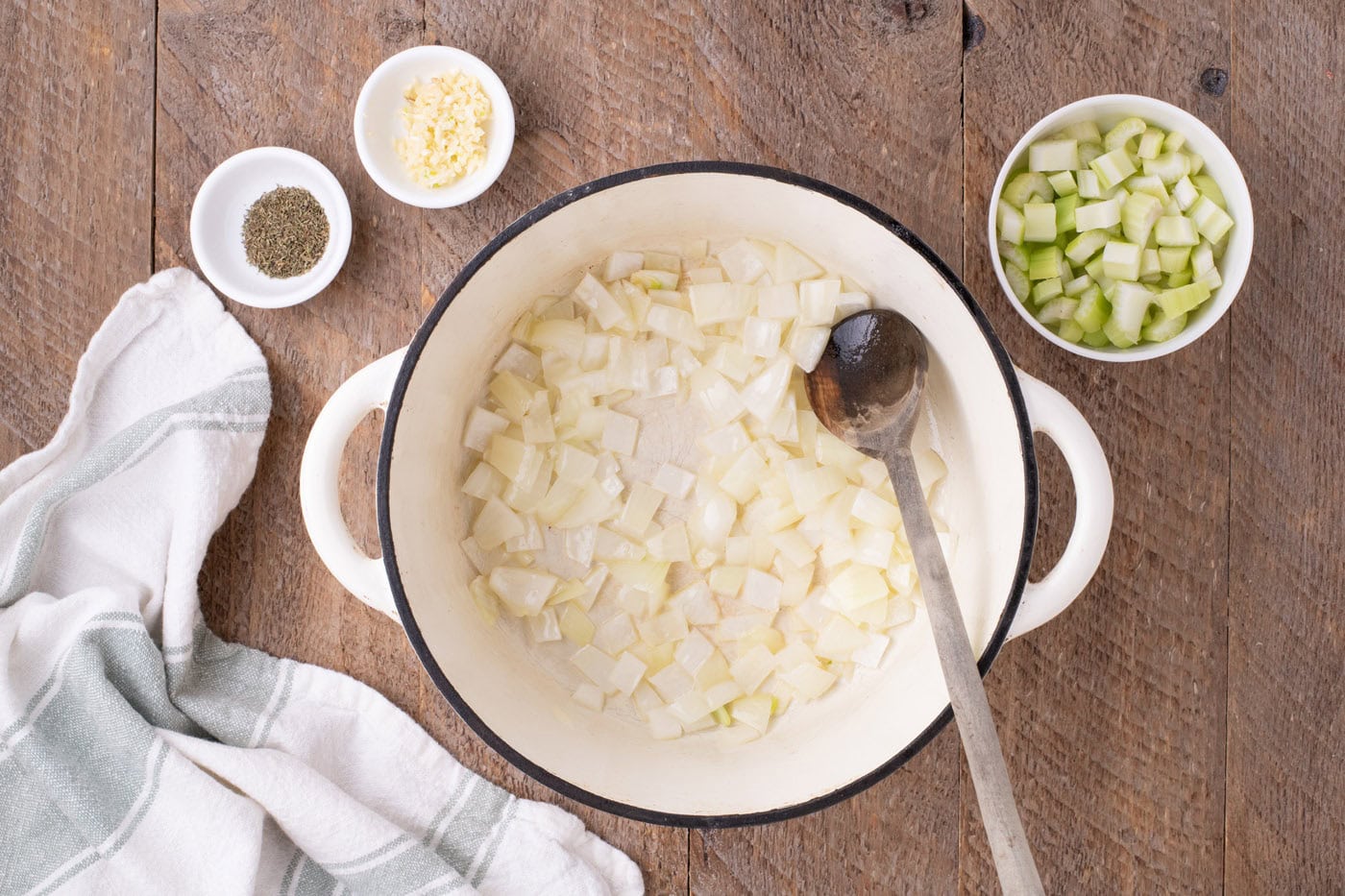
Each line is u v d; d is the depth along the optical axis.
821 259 0.70
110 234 0.73
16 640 0.70
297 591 0.73
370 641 0.73
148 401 0.73
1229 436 0.73
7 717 0.70
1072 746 0.74
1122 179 0.69
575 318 0.71
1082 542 0.64
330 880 0.73
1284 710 0.74
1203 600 0.73
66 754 0.70
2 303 0.73
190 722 0.72
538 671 0.72
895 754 0.65
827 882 0.73
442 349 0.66
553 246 0.68
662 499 0.71
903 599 0.71
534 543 0.71
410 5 0.72
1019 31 0.73
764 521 0.71
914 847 0.73
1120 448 0.73
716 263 0.72
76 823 0.70
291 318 0.73
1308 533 0.73
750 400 0.70
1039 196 0.71
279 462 0.73
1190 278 0.70
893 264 0.67
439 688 0.64
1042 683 0.74
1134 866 0.74
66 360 0.73
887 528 0.70
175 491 0.72
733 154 0.72
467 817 0.73
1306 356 0.73
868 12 0.73
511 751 0.64
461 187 0.72
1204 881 0.74
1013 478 0.64
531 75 0.72
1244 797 0.74
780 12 0.72
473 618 0.70
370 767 0.73
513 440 0.70
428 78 0.72
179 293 0.72
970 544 0.69
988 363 0.64
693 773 0.69
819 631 0.71
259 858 0.71
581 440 0.71
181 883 0.70
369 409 0.65
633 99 0.72
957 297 0.64
